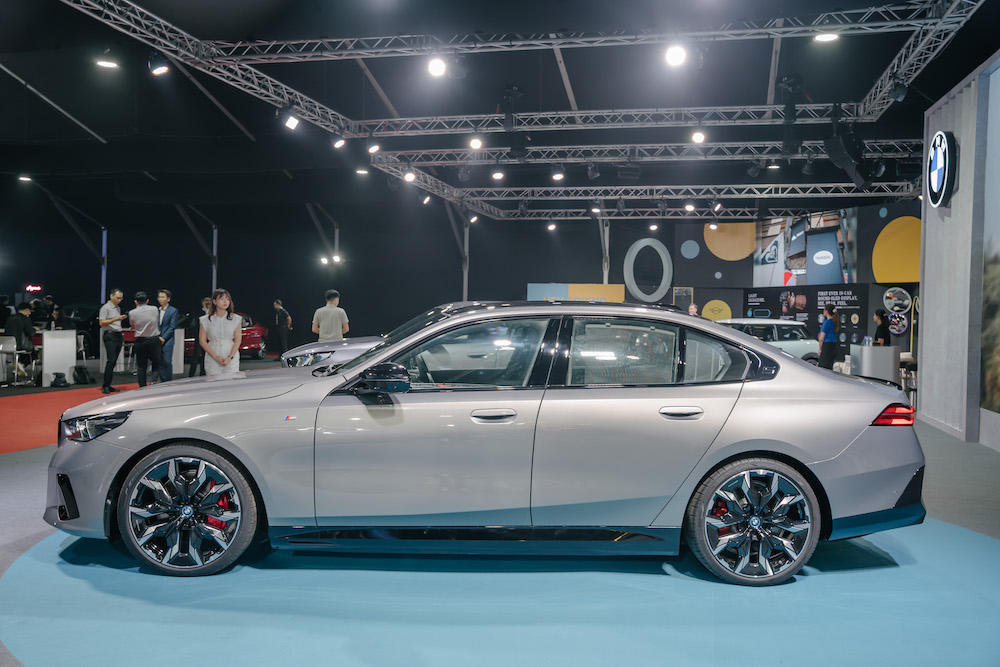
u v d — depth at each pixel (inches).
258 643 112.8
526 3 322.0
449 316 148.3
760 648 112.5
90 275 882.8
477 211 773.9
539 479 136.1
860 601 132.2
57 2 445.1
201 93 606.5
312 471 136.6
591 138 578.2
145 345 414.6
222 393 141.8
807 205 739.4
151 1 334.3
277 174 726.5
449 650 111.1
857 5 323.3
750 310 759.1
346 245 885.8
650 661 107.7
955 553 160.7
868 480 138.6
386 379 133.7
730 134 549.3
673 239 808.9
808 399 140.3
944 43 364.8
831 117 475.2
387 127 557.3
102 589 134.3
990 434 290.8
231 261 895.1
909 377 439.5
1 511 188.1
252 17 348.8
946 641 115.5
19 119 651.5
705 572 147.3
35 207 838.5
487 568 149.2
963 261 314.5
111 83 610.9
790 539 139.2
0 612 123.7
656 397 139.0
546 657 109.0
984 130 296.7
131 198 752.3
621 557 156.9
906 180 625.9
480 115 526.6
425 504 136.5
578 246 840.9
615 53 469.1
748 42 442.9
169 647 111.0
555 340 143.9
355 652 110.0
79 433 140.6
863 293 641.6
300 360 314.7
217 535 139.3
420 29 348.5
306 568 147.4
